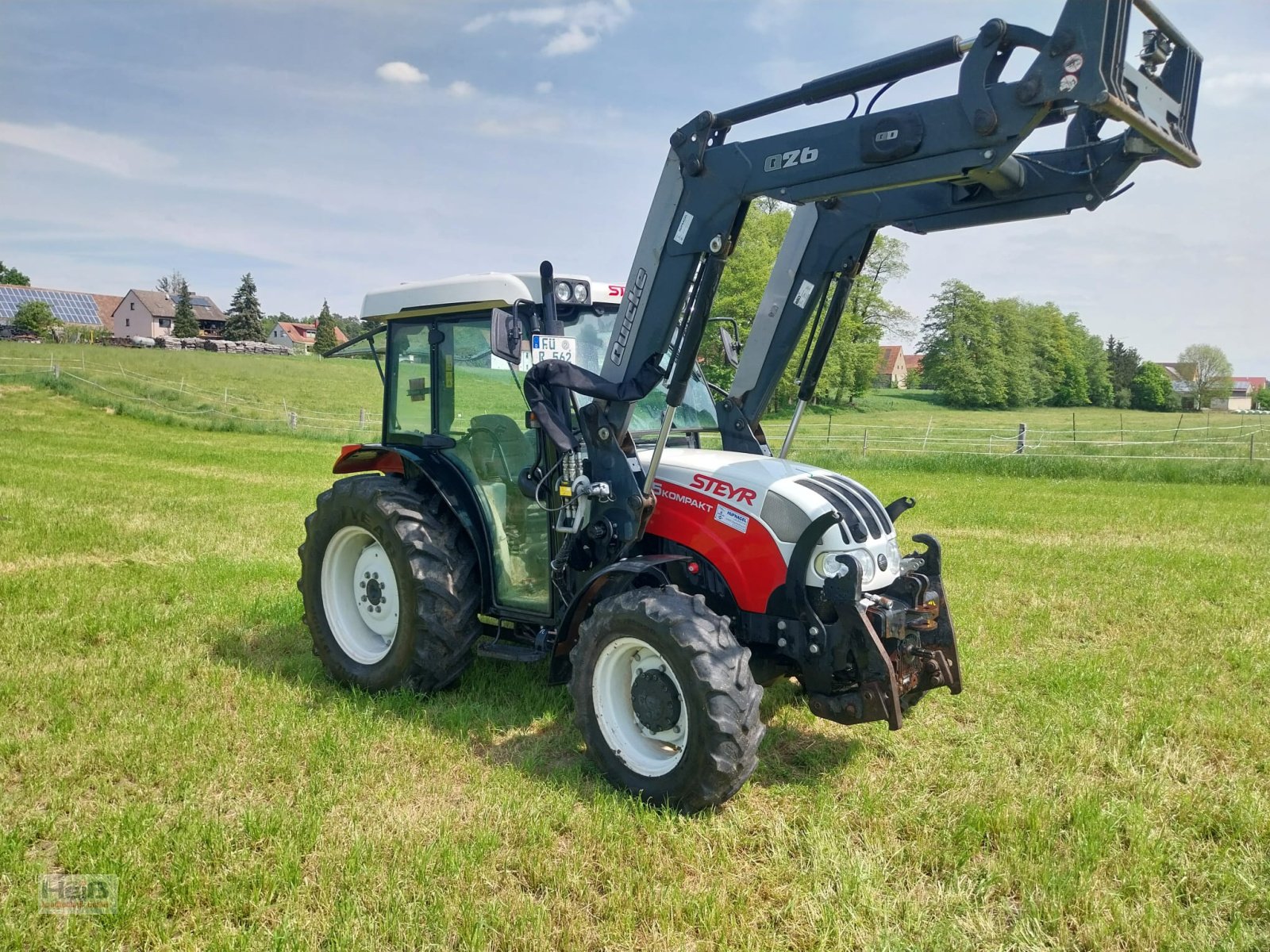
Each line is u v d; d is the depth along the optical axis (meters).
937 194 4.50
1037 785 4.15
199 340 76.44
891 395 74.75
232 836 3.59
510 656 4.70
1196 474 18.30
